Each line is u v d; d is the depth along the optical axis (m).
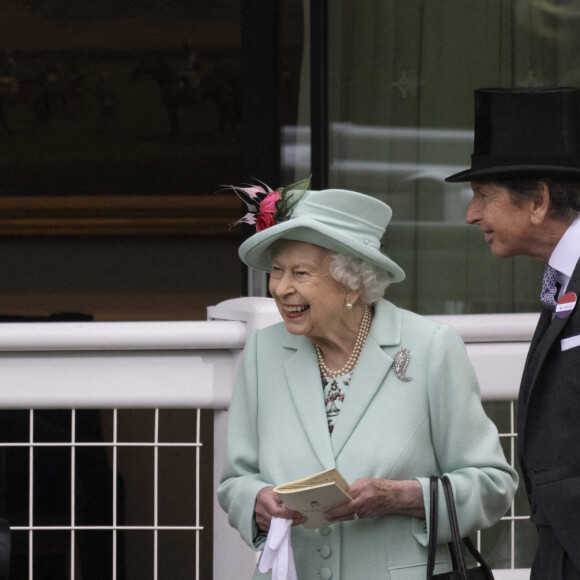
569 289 7.90
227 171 35.16
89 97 35.06
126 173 35.16
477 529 8.49
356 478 8.30
